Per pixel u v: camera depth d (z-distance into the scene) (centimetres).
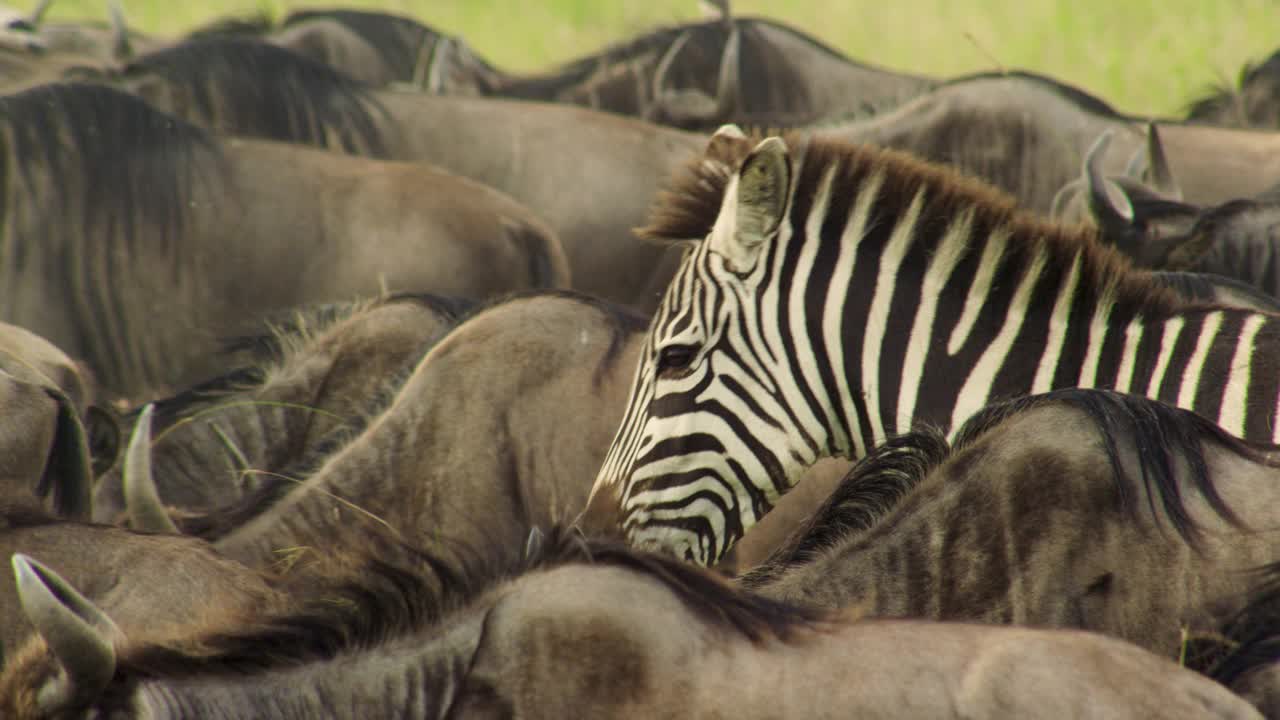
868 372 1059
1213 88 3622
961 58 4700
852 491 943
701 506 1049
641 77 3606
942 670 666
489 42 5391
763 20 3672
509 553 890
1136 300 1062
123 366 2161
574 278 2650
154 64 2673
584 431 1302
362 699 754
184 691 737
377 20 4253
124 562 999
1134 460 859
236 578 992
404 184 2264
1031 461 876
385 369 1538
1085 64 4516
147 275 2162
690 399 1045
